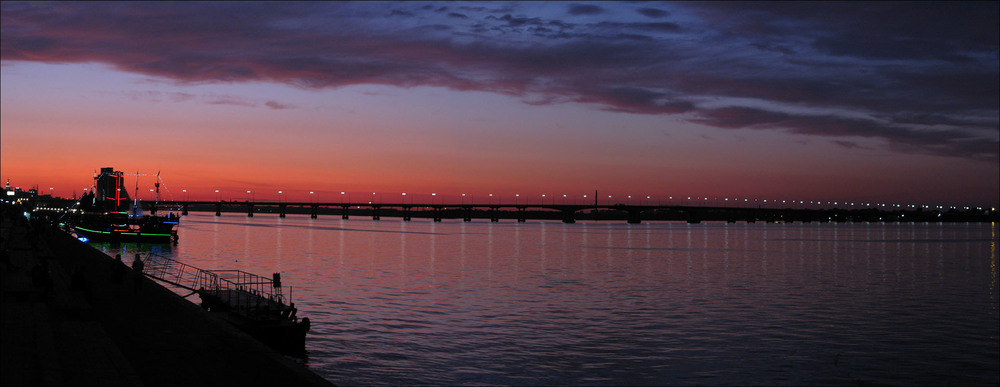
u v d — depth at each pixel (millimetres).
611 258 146125
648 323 60094
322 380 23781
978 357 49844
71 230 182875
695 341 52688
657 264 130625
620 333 54969
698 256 155750
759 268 124000
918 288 94688
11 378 21453
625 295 80500
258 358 26984
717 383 41375
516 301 73375
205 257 135125
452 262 129375
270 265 117688
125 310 37969
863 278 107875
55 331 29047
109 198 184000
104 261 70688
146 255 127875
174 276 90000
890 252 180750
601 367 43875
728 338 54156
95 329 29781
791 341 53844
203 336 31109
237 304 44844
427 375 40594
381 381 39031
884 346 53031
